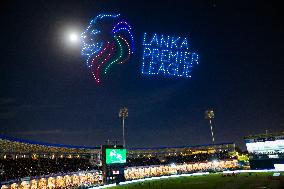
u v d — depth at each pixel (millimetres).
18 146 58000
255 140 76812
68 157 82438
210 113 89938
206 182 59500
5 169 56156
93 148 82062
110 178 68875
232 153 103062
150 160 108438
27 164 64812
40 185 54906
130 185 64688
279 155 72562
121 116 80500
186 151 116062
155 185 60969
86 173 72125
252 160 76625
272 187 42094
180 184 59812
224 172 82812
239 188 45312
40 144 62531
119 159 72000
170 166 100688
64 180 63469
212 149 111188
